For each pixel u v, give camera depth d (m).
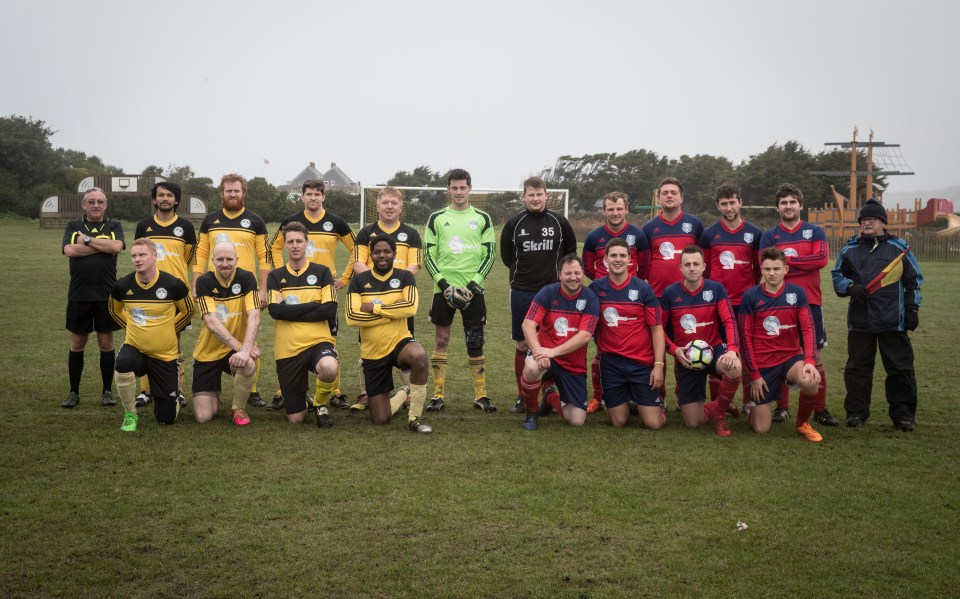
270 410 6.78
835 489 4.78
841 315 13.80
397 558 3.75
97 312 6.66
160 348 6.04
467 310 6.89
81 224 6.73
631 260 6.89
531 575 3.60
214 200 49.78
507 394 7.61
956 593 3.48
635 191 53.12
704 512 4.39
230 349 6.35
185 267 7.50
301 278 6.30
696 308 6.35
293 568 3.63
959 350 10.02
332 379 6.11
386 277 6.29
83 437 5.70
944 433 6.15
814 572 3.67
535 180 6.87
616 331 6.26
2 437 5.68
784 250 6.67
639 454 5.49
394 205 7.35
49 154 58.75
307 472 4.98
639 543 3.96
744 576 3.62
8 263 19.92
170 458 5.23
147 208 46.06
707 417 6.58
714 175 53.28
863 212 6.41
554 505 4.45
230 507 4.36
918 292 6.31
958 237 29.19
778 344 6.16
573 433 6.09
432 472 5.02
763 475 5.04
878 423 6.52
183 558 3.72
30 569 3.58
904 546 3.97
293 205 48.62
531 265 6.86
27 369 8.17
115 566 3.63
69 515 4.21
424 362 6.07
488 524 4.18
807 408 5.97
